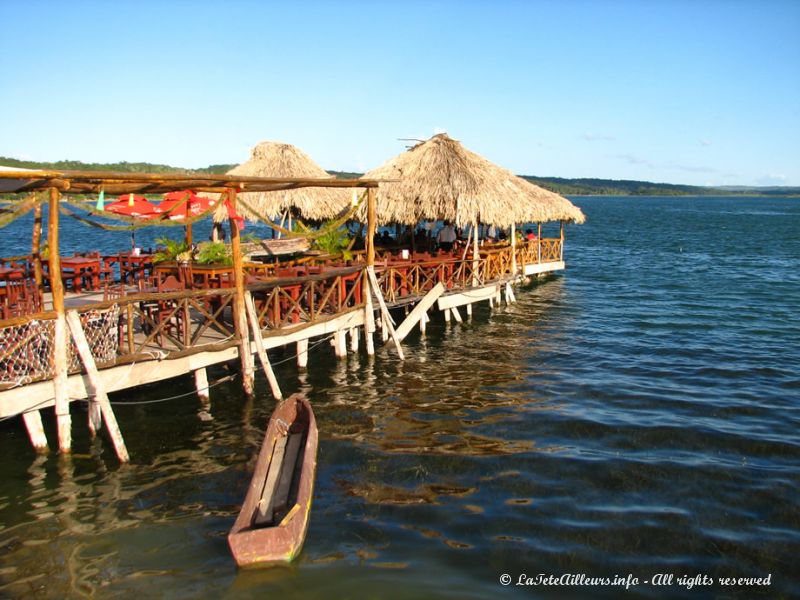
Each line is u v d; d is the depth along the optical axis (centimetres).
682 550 748
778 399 1258
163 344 1123
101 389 916
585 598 664
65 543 754
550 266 2944
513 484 904
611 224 8400
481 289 2023
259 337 1173
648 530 787
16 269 1422
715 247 4925
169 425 1097
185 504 846
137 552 738
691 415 1171
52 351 908
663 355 1600
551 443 1048
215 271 1255
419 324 1875
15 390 878
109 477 911
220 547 748
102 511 824
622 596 670
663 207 16425
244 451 1004
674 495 873
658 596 670
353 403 1235
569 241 5625
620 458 988
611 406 1224
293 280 1273
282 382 1342
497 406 1223
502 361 1543
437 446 1034
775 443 1039
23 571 701
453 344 1706
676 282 2983
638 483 906
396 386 1341
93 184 962
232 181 1057
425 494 875
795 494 873
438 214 1853
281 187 1205
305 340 1404
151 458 973
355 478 922
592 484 904
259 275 1438
